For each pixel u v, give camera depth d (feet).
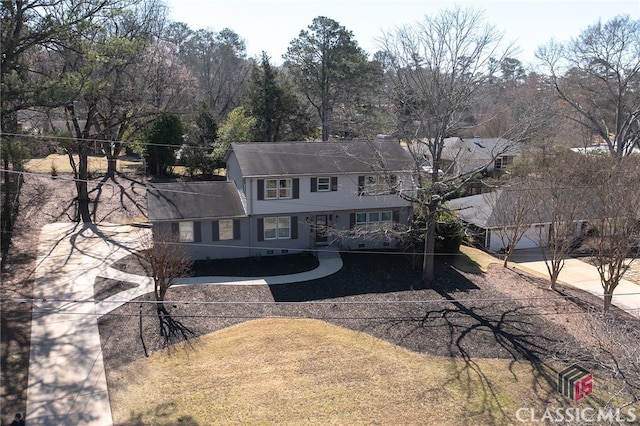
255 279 76.64
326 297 71.41
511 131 84.58
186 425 44.11
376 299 71.41
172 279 65.82
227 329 61.05
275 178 84.48
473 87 75.87
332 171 87.25
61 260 79.00
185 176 138.31
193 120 144.46
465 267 86.58
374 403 48.24
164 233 79.56
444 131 74.43
